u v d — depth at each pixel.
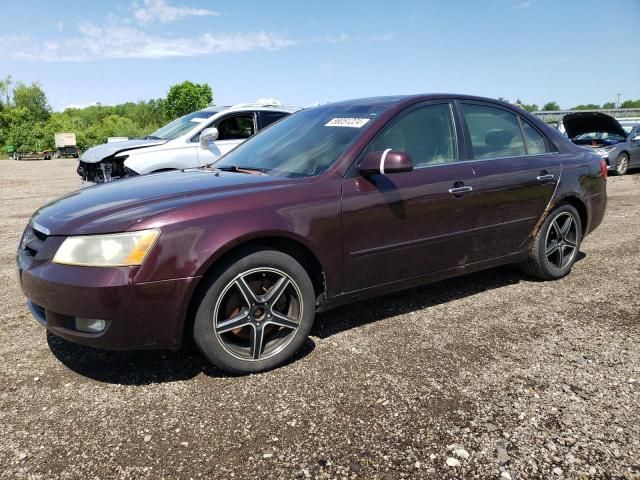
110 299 2.45
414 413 2.44
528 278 4.54
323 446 2.20
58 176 17.58
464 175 3.61
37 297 2.61
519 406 2.49
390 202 3.22
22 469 2.07
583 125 13.48
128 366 2.96
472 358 3.01
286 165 3.39
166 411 2.48
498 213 3.83
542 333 3.36
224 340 2.77
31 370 2.92
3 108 74.38
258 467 2.08
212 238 2.60
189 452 2.17
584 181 4.45
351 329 3.46
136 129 72.38
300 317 2.95
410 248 3.38
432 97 3.73
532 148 4.25
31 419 2.42
